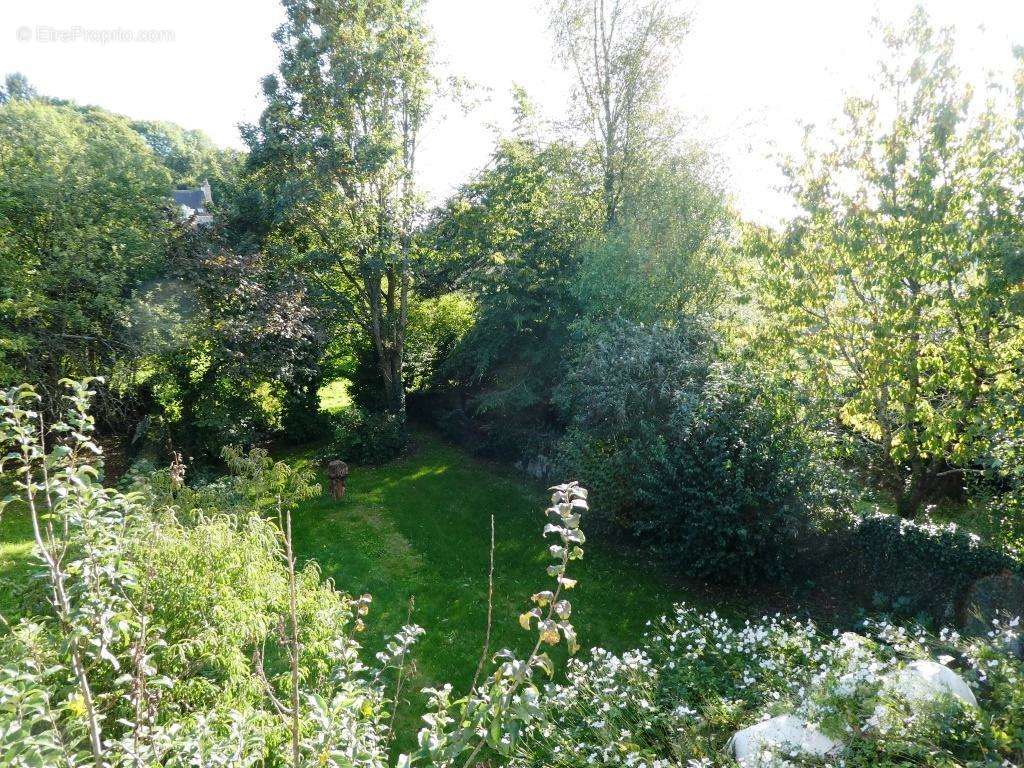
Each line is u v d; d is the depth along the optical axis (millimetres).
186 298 14797
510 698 2684
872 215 9445
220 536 5492
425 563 11766
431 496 14875
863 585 9438
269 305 15219
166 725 4062
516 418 16812
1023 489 8250
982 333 8695
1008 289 7949
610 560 11578
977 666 5469
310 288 17031
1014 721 4395
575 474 12438
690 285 14102
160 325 13898
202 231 16031
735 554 9609
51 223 13844
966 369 8492
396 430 17484
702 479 9844
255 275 15398
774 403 10094
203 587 5020
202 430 15320
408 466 16891
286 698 5023
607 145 16719
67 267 13195
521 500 14734
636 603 10133
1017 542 8164
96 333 13844
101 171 14883
